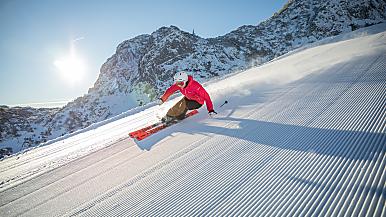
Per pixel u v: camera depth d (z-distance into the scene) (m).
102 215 3.03
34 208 3.55
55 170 4.94
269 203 2.56
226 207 2.65
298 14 103.00
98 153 5.32
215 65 77.62
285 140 3.87
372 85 5.59
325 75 7.65
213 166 3.58
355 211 2.20
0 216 3.50
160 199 3.08
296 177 2.89
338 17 88.25
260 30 102.62
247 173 3.21
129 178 3.80
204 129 5.20
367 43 13.67
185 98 6.12
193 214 2.66
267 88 7.82
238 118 5.43
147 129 6.14
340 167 2.86
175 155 4.24
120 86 100.25
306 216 2.28
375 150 3.02
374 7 88.81
